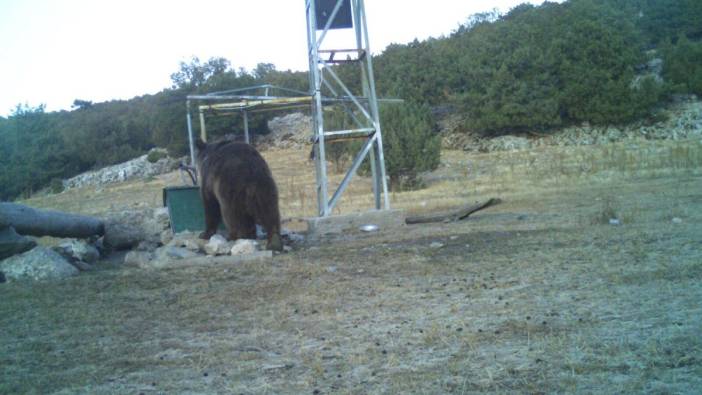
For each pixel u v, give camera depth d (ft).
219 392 15.06
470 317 19.88
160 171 127.54
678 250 26.96
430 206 57.31
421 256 30.99
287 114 144.25
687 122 101.55
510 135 110.83
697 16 138.10
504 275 25.39
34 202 108.88
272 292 25.22
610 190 55.57
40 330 21.43
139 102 181.57
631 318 18.42
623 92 105.40
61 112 195.42
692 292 20.53
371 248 34.63
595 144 100.63
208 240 36.11
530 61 113.19
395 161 77.25
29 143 144.56
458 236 36.42
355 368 16.11
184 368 16.97
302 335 19.30
